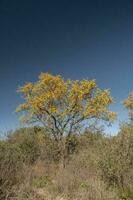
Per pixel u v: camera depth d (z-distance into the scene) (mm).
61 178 12227
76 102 28719
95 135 23406
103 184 11172
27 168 11750
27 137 21047
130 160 11836
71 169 13734
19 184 10031
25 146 19484
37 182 11938
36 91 30266
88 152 15375
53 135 26859
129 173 11344
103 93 29922
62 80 29812
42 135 24500
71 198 10375
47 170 14430
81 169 13336
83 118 28547
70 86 29625
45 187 11688
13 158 10523
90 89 29828
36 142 21047
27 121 28719
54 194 10805
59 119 27688
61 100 29391
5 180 9438
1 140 11516
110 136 13359
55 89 29250
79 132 24844
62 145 21203
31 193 10117
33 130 26328
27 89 30141
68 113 27906
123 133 12656
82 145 22969
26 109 29219
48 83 29750
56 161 19078
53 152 19719
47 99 28922
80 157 15305
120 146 12320
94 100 29844
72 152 21859
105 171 11875
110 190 10773
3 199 8992
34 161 16562
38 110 28469
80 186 11281
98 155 12945
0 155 9898
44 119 28078
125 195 10234
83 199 9828
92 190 10242
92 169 13125
